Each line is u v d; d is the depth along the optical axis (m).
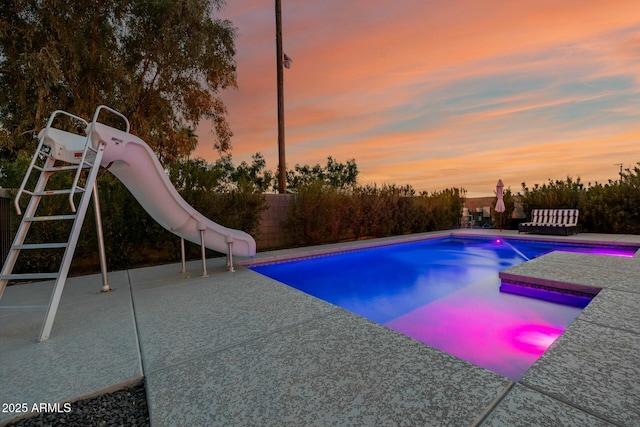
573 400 1.23
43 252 4.79
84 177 5.48
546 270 3.70
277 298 2.99
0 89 7.13
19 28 6.43
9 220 4.91
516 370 2.07
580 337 1.80
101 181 5.31
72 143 3.01
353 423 1.15
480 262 6.49
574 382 1.36
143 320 2.50
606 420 1.10
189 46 8.46
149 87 9.02
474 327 2.84
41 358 1.86
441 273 5.48
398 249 7.97
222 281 3.85
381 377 1.48
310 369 1.59
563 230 7.96
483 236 8.84
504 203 10.47
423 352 1.75
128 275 4.42
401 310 3.49
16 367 1.75
